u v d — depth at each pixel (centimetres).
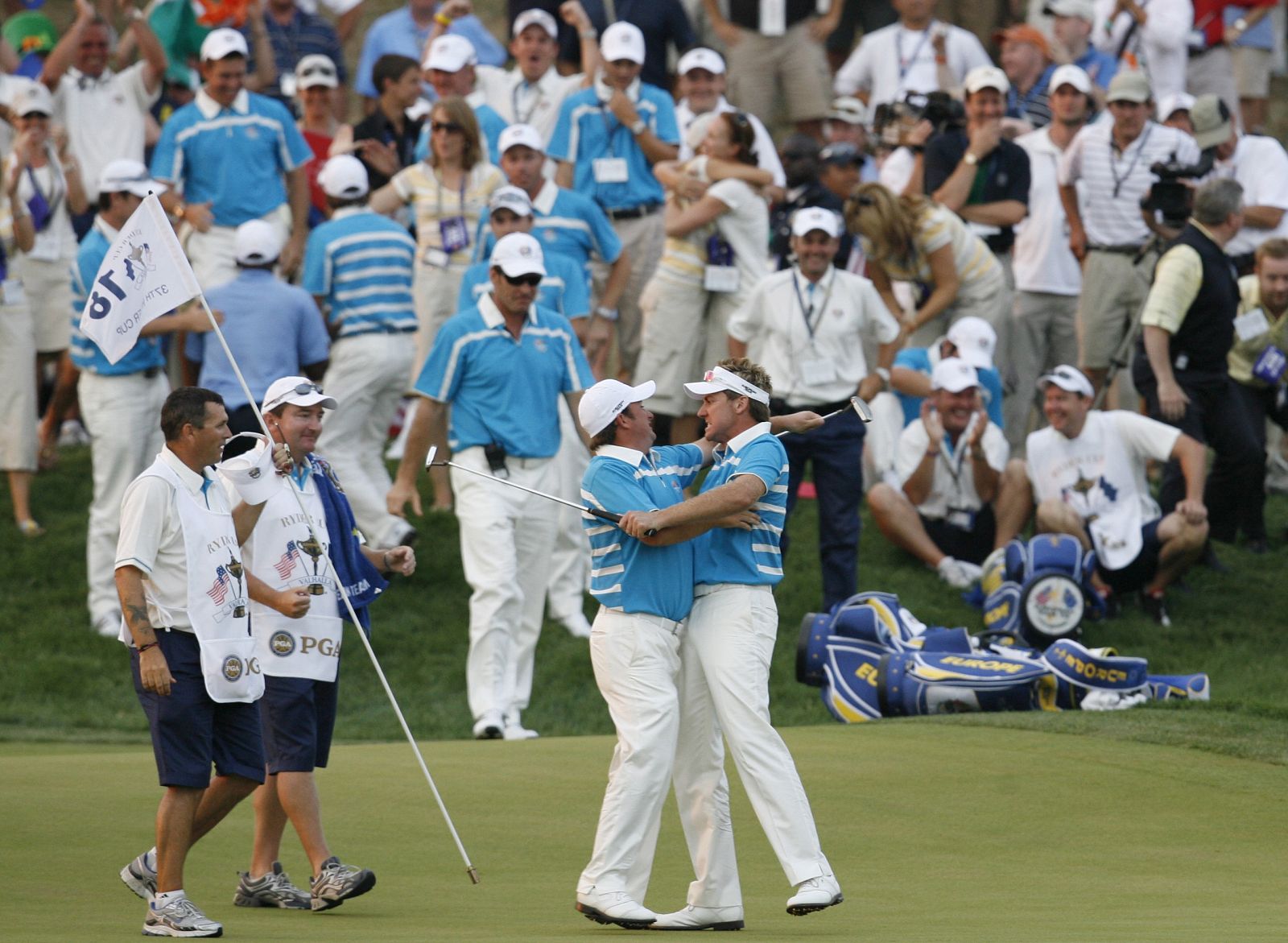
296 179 4688
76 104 4984
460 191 4506
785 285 4106
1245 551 4756
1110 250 4816
